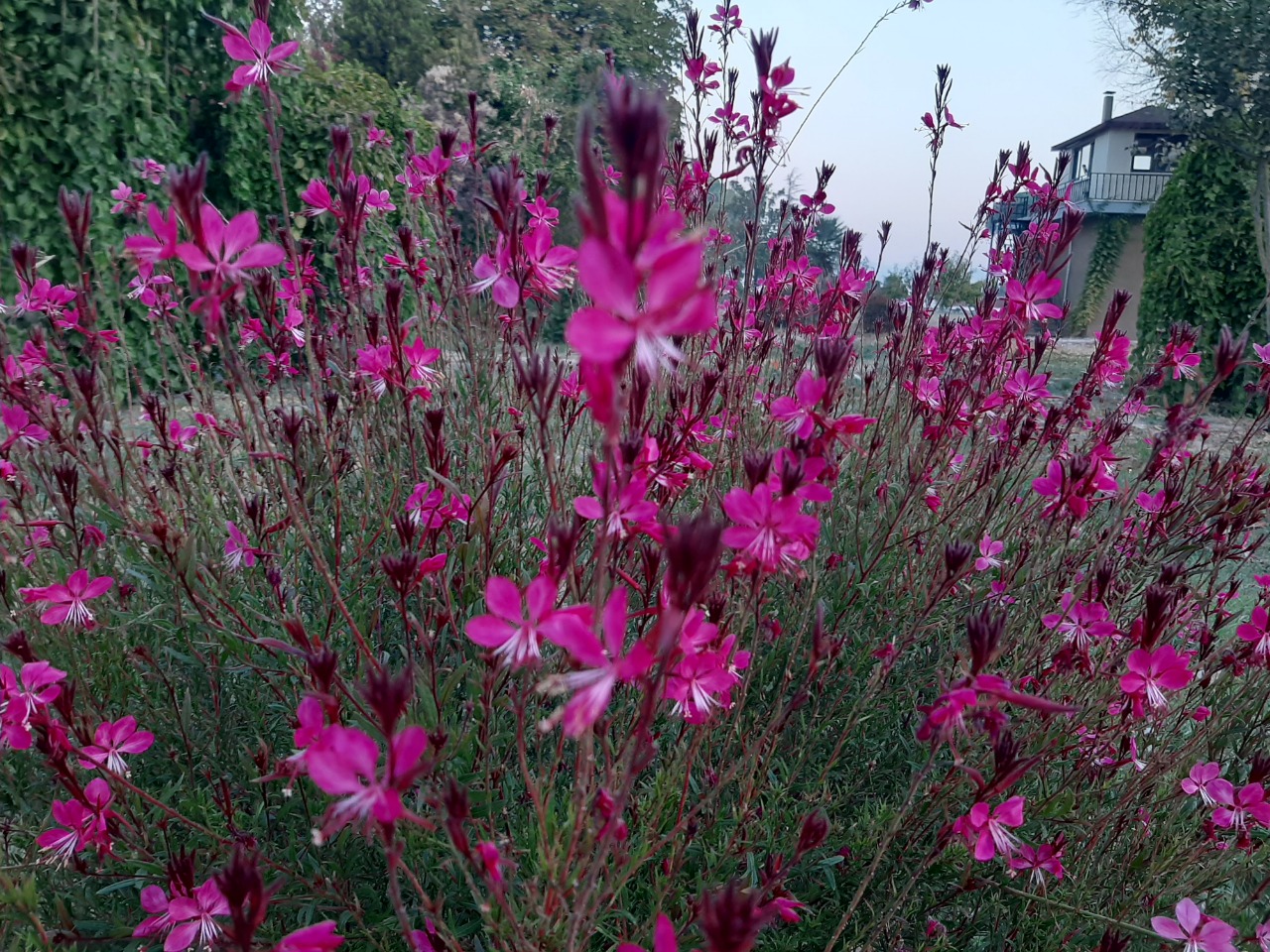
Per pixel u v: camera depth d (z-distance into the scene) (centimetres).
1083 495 47
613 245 17
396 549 55
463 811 26
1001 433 64
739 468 60
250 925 24
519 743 30
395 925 40
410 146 69
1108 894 49
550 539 27
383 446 58
